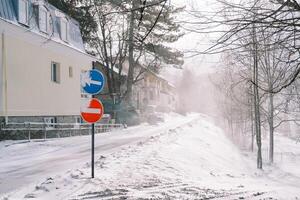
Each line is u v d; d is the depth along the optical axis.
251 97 28.48
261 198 8.34
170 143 18.97
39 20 20.11
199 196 8.25
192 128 35.16
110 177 9.79
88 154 15.02
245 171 20.17
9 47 19.09
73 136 23.92
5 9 18.75
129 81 40.19
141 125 42.78
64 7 27.91
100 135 25.41
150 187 9.05
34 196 8.09
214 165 16.42
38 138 20.31
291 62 5.03
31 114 21.17
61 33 24.91
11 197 8.09
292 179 19.20
